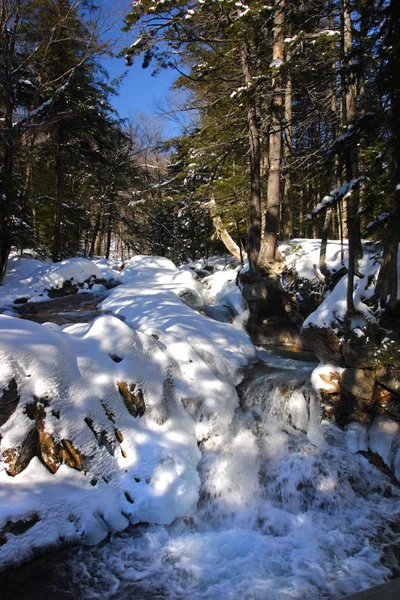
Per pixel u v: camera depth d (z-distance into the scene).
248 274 12.21
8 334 5.57
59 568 4.41
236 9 10.65
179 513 5.37
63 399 5.53
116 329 6.73
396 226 6.79
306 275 10.80
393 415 6.71
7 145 13.59
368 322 6.97
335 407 7.14
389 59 6.15
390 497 5.89
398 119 6.33
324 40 9.08
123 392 6.15
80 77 18.20
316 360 9.74
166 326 9.53
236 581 4.32
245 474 6.13
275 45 10.91
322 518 5.46
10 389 5.18
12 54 13.55
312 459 6.22
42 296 13.63
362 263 9.25
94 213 23.67
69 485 5.11
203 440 6.73
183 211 18.70
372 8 6.49
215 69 12.63
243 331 10.47
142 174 24.91
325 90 10.42
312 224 21.52
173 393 6.86
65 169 20.98
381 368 6.83
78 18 14.31
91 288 14.23
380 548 4.85
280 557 4.73
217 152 14.31
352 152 7.89
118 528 5.01
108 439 5.68
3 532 4.38
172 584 4.29
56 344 5.87
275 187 11.66
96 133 20.59
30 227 15.06
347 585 4.23
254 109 12.05
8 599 3.99
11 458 4.95
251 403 7.77
